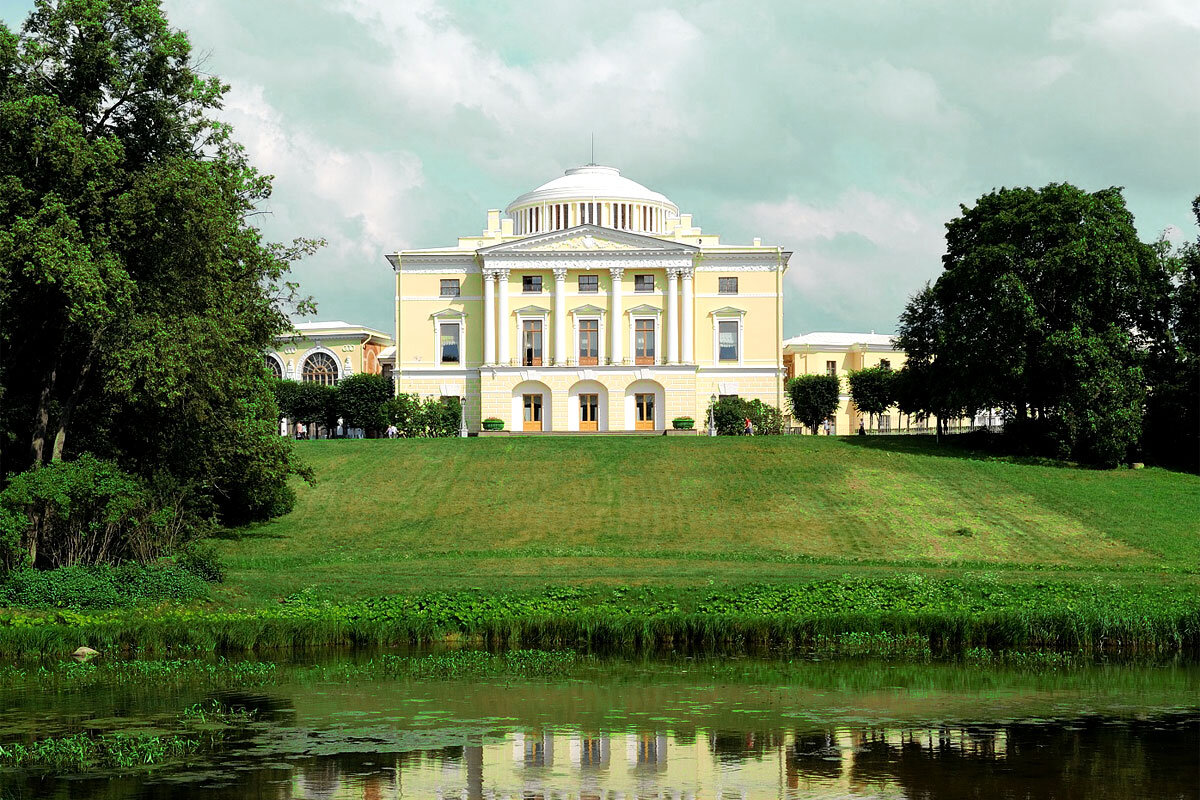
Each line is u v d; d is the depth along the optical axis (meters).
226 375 43.53
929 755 22.14
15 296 39.84
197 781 20.39
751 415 96.88
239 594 38.78
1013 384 72.00
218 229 41.91
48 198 39.03
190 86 43.56
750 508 60.75
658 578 42.75
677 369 98.44
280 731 23.69
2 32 40.53
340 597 38.25
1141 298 72.12
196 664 30.59
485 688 27.81
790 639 33.66
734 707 25.92
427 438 80.62
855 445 75.69
